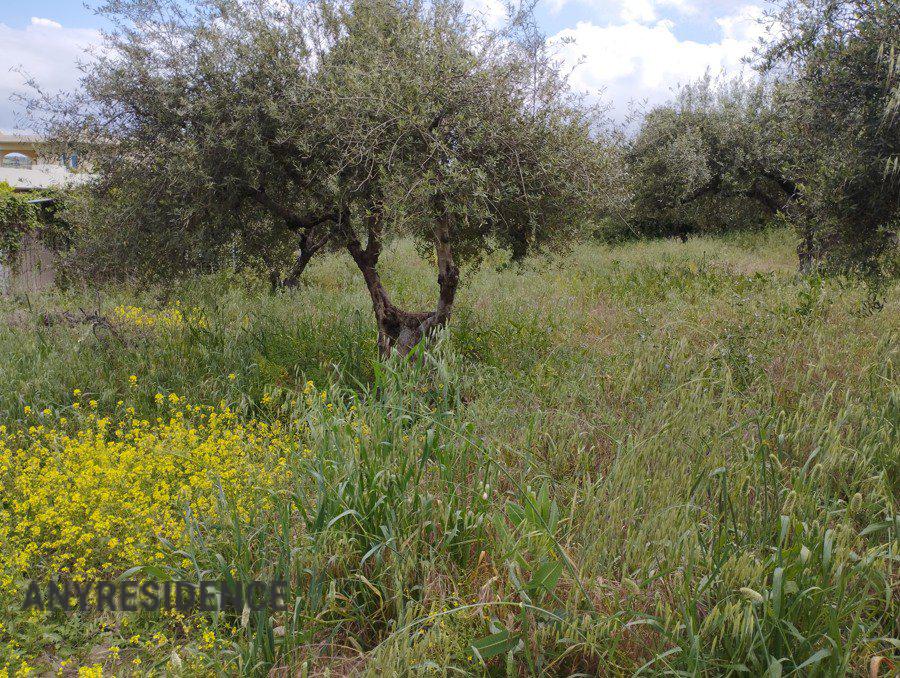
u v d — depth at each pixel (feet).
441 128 19.01
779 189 45.44
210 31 20.26
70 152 21.35
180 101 19.89
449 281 22.11
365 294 34.88
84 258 23.90
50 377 19.08
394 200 18.33
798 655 8.47
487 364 21.56
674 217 51.57
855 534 10.44
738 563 9.07
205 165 20.30
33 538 12.54
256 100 20.27
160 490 13.62
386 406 12.07
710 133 45.16
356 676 9.00
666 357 18.79
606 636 8.83
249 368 20.56
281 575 10.15
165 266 23.27
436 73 18.92
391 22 20.40
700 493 12.03
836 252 20.43
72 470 14.16
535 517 10.05
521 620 8.81
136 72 20.27
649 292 33.22
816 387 17.07
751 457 11.77
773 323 23.41
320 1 21.09
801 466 13.25
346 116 18.85
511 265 24.98
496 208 19.27
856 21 18.98
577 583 9.04
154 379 19.89
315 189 21.99
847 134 18.90
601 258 52.39
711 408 14.30
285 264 26.99
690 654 8.16
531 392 18.33
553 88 19.67
